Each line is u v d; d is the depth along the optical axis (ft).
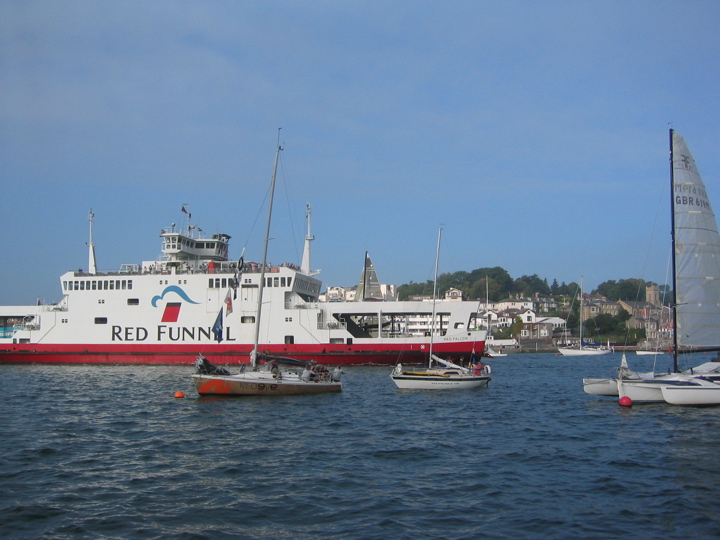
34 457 96.73
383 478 85.15
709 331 139.13
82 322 272.31
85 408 144.56
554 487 80.59
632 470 88.12
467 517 69.67
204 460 94.99
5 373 233.14
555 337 624.59
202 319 263.70
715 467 89.04
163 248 285.02
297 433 115.55
